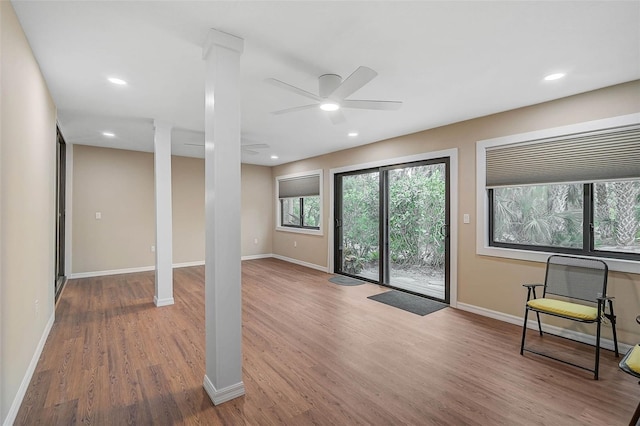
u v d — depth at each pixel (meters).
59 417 1.88
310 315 3.71
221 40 2.00
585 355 2.69
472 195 3.80
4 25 1.63
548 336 3.09
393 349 2.82
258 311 3.85
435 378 2.33
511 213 3.60
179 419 1.87
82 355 2.67
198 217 6.99
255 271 6.26
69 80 2.74
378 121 3.94
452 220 4.00
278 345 2.89
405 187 4.77
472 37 2.05
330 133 4.61
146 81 2.76
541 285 2.94
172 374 2.38
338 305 4.09
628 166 2.70
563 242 3.21
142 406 1.99
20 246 2.01
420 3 1.71
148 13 1.80
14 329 1.89
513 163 3.45
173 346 2.86
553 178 3.14
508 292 3.47
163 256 4.04
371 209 5.38
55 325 3.34
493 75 2.60
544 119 3.18
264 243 8.09
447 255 4.12
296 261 7.16
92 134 4.75
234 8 1.76
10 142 1.77
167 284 4.07
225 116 2.03
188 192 6.87
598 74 2.56
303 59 2.37
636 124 2.65
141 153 6.18
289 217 7.78
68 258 5.48
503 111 3.49
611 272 2.78
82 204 5.62
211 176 2.05
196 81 2.77
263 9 1.77
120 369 2.45
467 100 3.17
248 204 7.82
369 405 2.01
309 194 6.83
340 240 6.04
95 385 2.22
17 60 1.87
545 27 1.93
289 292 4.71
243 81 2.78
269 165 8.05
